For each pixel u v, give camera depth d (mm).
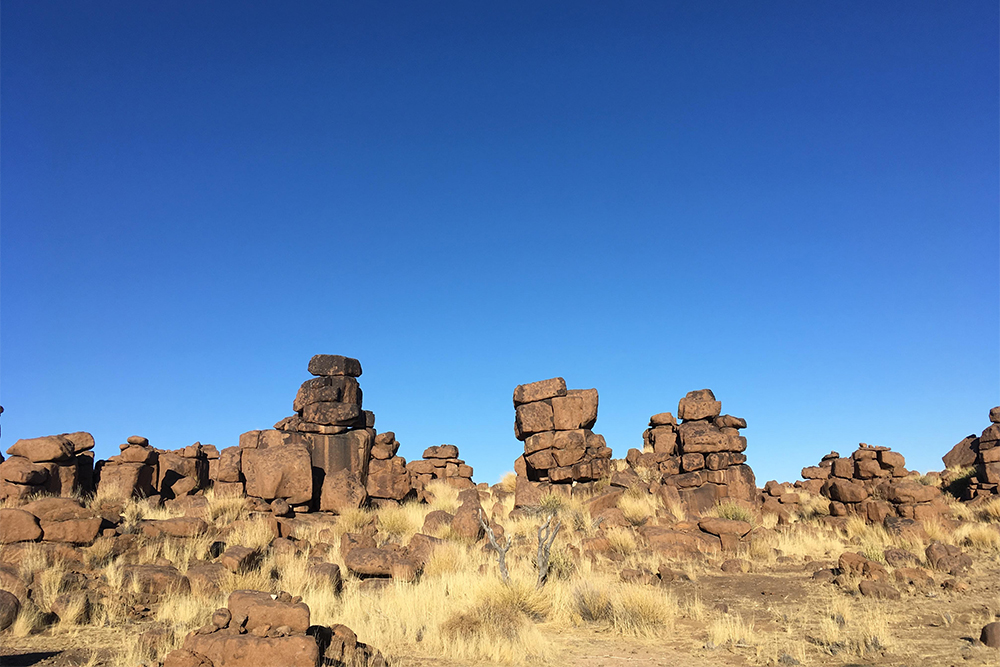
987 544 21547
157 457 25578
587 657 11680
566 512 24281
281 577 16391
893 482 29000
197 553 17859
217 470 26797
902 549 20891
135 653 10688
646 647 12414
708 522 22672
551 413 27875
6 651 10766
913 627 13133
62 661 10344
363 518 22531
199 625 12562
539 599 15070
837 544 22734
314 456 25766
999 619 13406
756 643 12383
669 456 30078
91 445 24000
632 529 22875
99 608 13242
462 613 13523
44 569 14750
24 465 20453
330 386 26953
